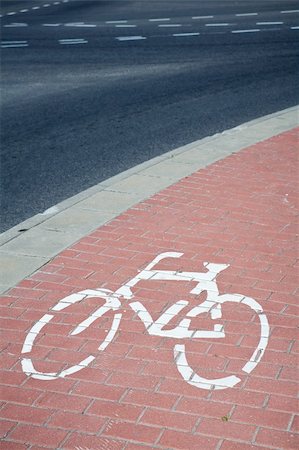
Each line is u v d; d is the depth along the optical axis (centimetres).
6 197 1071
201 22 2414
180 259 822
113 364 650
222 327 696
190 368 640
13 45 2159
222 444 557
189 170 1094
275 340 675
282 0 2823
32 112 1505
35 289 769
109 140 1311
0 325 709
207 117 1421
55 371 644
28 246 864
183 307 729
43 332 697
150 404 600
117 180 1060
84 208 966
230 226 902
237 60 1880
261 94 1575
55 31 2355
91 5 2919
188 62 1875
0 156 1248
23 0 3153
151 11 2688
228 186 1030
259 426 573
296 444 555
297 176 1068
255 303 733
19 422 586
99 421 585
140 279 782
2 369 648
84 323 709
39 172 1166
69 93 1638
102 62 1914
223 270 796
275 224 907
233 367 639
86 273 798
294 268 799
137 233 887
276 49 1986
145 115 1452
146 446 559
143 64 1875
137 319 712
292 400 599
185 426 576
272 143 1217
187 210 951
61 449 559
